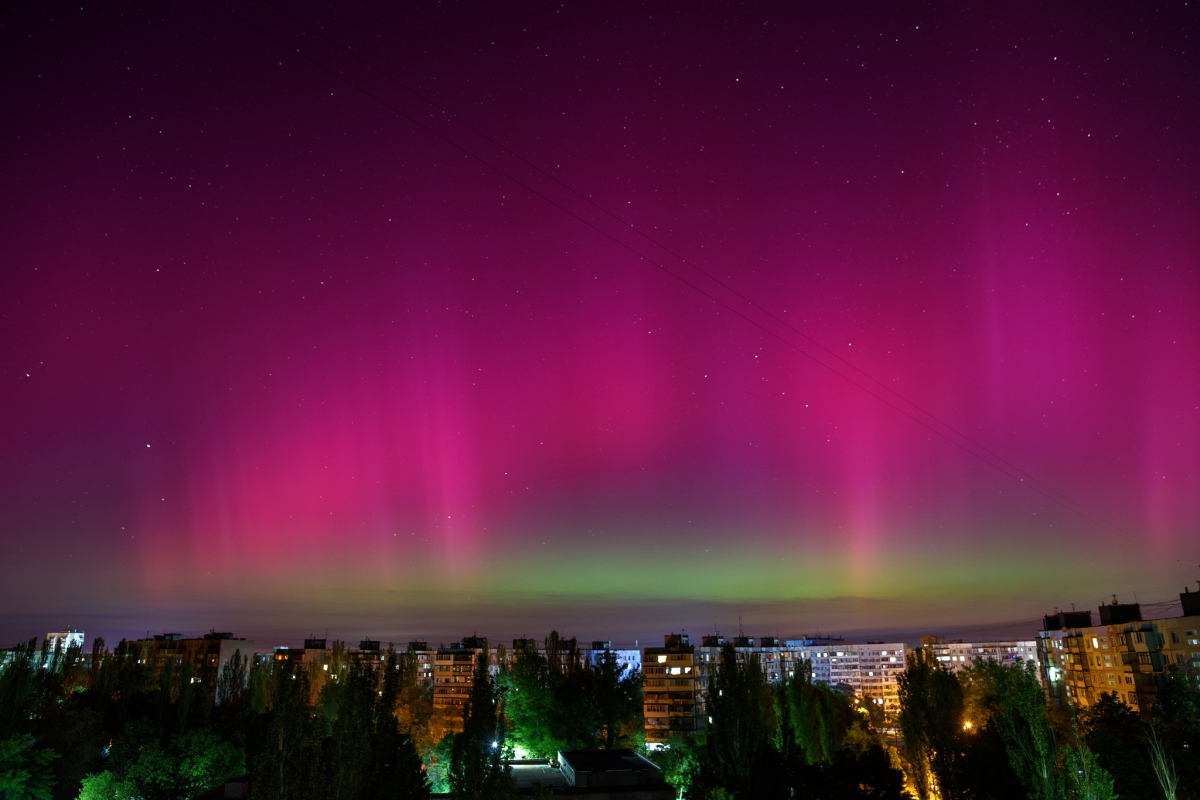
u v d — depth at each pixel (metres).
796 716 75.69
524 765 73.50
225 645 151.00
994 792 51.84
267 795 36.56
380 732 49.78
